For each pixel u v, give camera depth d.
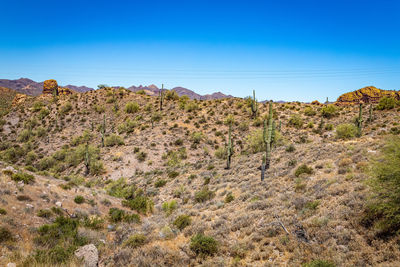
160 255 9.01
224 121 62.03
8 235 8.99
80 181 26.97
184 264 8.39
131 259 8.89
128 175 38.25
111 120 76.19
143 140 52.41
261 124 57.97
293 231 8.78
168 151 46.53
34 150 56.31
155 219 16.30
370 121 46.91
